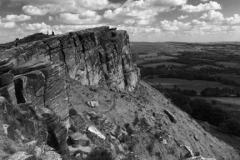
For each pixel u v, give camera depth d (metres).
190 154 40.03
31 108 18.41
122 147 30.59
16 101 18.34
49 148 17.42
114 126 34.00
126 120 39.19
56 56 38.72
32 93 19.67
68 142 23.84
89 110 36.47
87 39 49.00
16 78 18.94
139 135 36.44
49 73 21.45
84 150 22.94
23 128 16.52
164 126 46.94
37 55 32.50
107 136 30.14
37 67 21.48
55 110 22.08
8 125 15.13
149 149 34.44
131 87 67.94
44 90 20.91
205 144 53.75
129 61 70.00
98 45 54.03
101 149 23.97
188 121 66.31
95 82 51.41
